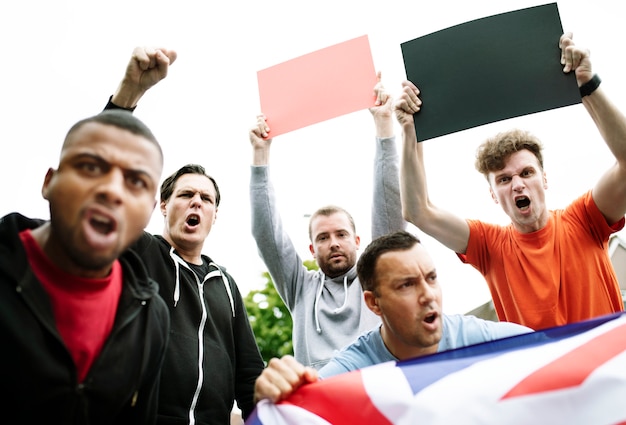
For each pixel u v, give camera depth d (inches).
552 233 107.4
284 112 125.4
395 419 68.5
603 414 64.9
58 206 53.2
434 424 66.8
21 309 54.1
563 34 100.2
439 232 113.5
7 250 56.2
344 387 72.8
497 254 111.7
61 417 55.1
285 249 130.8
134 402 63.1
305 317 123.7
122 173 54.9
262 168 130.0
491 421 66.1
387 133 127.8
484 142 113.1
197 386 90.7
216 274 107.3
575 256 104.7
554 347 71.2
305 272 131.7
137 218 55.5
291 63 127.3
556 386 67.2
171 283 98.0
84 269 56.3
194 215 109.2
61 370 54.7
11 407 54.2
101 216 52.7
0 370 52.9
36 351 53.5
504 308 110.3
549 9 101.9
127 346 60.7
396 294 84.0
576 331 73.1
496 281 111.7
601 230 106.0
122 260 66.0
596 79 97.0
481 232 115.0
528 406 66.5
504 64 100.7
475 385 69.0
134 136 56.4
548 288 103.5
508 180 108.7
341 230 125.0
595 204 106.1
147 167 56.2
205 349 95.3
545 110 97.1
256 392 75.1
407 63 105.8
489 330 92.2
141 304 63.4
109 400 58.5
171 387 88.6
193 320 97.2
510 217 110.0
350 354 90.8
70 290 57.4
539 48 100.3
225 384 95.6
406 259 84.6
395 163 127.9
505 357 71.7
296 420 71.4
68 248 53.5
